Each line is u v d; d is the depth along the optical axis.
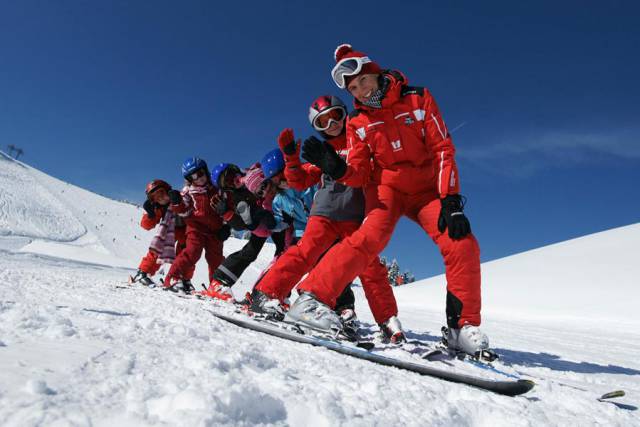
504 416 1.32
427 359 2.24
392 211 2.53
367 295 2.97
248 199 4.19
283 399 1.12
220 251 5.37
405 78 2.60
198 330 1.99
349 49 2.64
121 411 0.89
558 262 17.02
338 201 2.97
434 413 1.25
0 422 0.77
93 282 4.37
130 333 1.64
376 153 2.61
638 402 1.92
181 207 5.05
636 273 14.20
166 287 5.03
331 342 2.12
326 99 3.12
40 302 2.37
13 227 45.41
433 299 16.34
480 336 2.40
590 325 10.42
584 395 1.83
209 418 0.87
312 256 2.93
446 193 2.46
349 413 1.12
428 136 2.55
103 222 58.34
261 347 1.81
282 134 3.11
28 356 1.15
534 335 6.58
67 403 0.88
